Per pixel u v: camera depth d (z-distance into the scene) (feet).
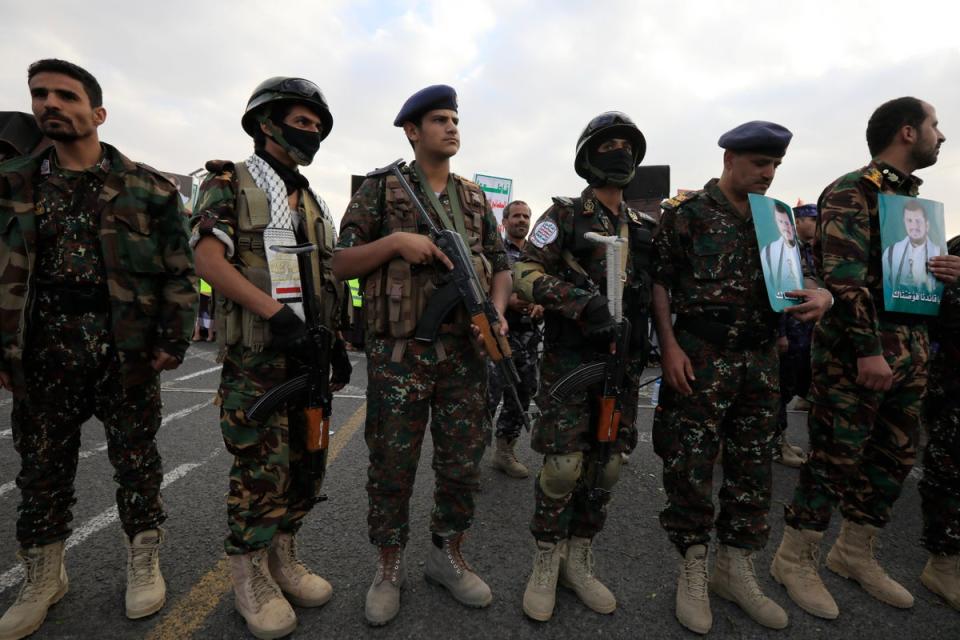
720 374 6.00
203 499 8.99
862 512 6.94
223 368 5.73
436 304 5.70
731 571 6.44
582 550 6.47
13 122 7.07
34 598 5.64
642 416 16.60
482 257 6.40
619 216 6.45
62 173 5.56
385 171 6.14
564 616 6.18
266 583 5.81
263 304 5.36
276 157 6.01
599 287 6.12
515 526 8.53
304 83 5.81
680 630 5.99
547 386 6.23
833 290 6.30
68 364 5.55
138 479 6.05
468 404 6.16
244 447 5.60
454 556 6.44
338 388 6.64
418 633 5.79
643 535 8.31
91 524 7.87
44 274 5.45
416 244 5.55
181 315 6.00
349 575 6.86
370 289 5.87
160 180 6.01
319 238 6.30
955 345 6.73
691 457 6.15
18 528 5.68
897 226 6.46
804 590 6.50
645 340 6.36
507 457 10.87
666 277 6.51
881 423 6.81
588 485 6.31
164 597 6.11
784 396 11.53
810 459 6.78
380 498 5.98
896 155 6.64
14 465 10.06
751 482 6.24
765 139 5.66
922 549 8.13
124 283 5.66
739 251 6.02
